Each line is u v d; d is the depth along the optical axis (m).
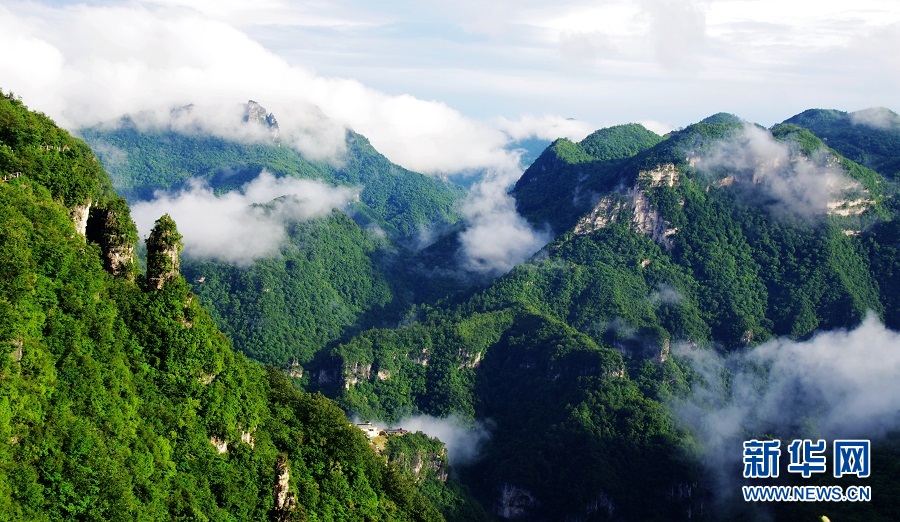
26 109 174.25
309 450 185.88
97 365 134.38
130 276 161.50
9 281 130.00
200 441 150.12
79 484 119.06
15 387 118.00
